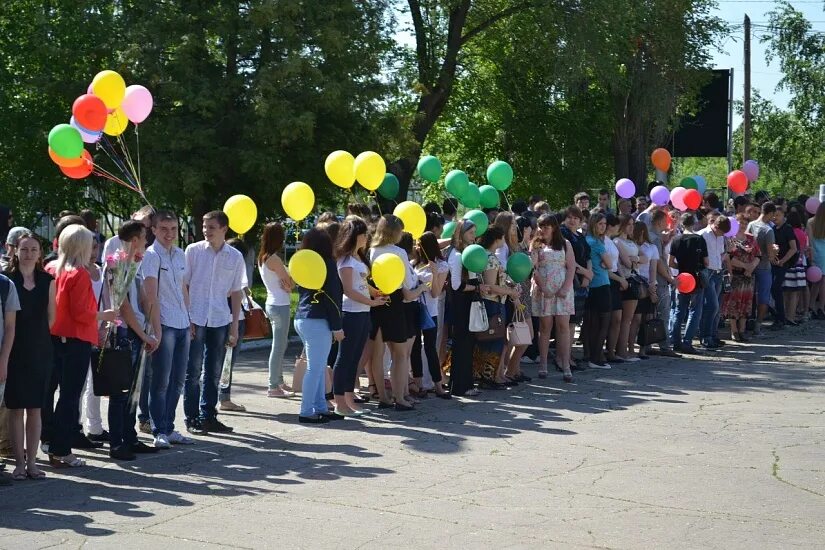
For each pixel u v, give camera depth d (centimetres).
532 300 1278
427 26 2988
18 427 763
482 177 3609
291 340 1723
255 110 2038
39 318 760
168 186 2055
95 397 900
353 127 2256
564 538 618
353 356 1026
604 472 791
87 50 2166
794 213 1906
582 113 3419
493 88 3338
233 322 961
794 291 1914
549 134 3459
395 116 2356
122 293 836
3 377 728
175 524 648
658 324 1469
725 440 914
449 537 619
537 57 3000
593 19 2786
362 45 2267
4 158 2317
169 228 870
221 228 934
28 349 754
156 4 2127
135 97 970
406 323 1052
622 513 674
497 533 627
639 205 1781
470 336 1155
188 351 905
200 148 2100
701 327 1595
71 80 2186
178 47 2058
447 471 795
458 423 997
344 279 1011
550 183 3453
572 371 1361
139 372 855
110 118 962
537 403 1112
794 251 1869
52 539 615
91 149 2134
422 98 2930
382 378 1079
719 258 1583
